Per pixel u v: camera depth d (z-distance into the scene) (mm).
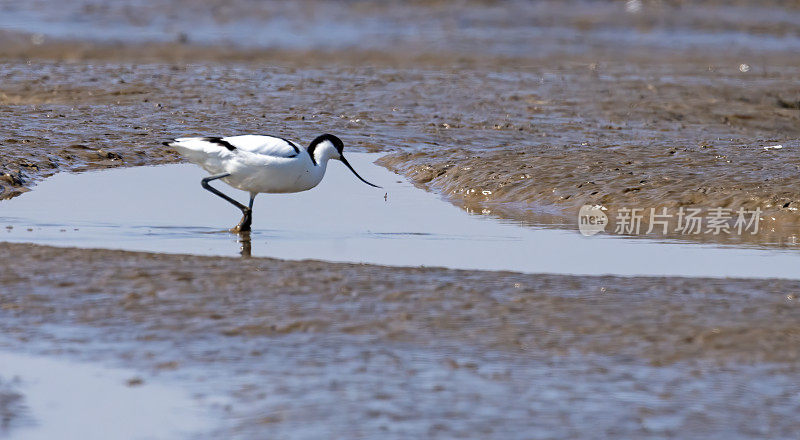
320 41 42812
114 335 9367
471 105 26812
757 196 16141
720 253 13328
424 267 11922
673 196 16484
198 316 9859
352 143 22031
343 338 9328
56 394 8109
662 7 54719
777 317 9969
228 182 14227
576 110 26562
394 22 49000
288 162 13992
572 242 14047
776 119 26500
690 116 26344
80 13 47188
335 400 7910
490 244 13812
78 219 14758
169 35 43125
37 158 18844
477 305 10320
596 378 8414
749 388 8227
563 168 18500
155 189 17266
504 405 7832
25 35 41312
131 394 8094
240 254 12758
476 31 46969
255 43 41781
